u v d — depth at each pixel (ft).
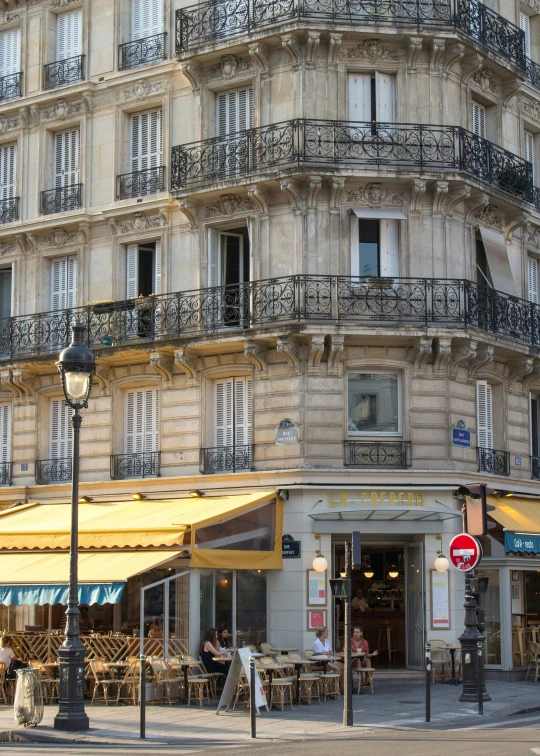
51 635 88.02
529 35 117.29
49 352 109.19
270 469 95.86
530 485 106.52
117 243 107.55
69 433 110.01
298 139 95.45
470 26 100.99
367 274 97.81
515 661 97.71
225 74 102.22
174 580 88.53
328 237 96.37
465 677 78.59
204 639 88.07
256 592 93.40
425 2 98.63
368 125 97.91
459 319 95.86
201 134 102.78
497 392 105.60
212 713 74.59
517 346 102.12
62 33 115.03
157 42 107.86
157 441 103.96
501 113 107.65
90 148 110.63
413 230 97.45
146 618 90.58
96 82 110.32
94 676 81.71
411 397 96.12
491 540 98.17
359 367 96.37
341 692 84.12
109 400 106.52
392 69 99.40
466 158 98.89
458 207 100.07
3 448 113.80
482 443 103.71
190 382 101.81
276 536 92.99
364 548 99.71
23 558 88.48
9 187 116.16
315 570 92.63
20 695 67.87
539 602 103.30
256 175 96.48
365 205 97.35
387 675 94.17
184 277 103.24
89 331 106.42
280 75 99.25
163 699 81.51
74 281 110.73
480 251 104.63
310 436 94.68
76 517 69.62
